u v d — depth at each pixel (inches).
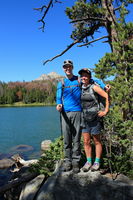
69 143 172.1
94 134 165.3
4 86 6712.6
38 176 199.3
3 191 220.1
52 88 5969.5
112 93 203.5
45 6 302.7
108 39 286.2
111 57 215.8
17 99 5659.5
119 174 171.6
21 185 219.9
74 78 170.4
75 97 167.3
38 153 556.1
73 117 166.9
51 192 155.3
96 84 165.0
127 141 181.2
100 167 181.3
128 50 211.2
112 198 146.2
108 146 188.1
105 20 275.0
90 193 151.0
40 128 1043.9
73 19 283.1
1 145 671.1
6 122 1358.3
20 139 773.9
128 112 203.0
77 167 170.6
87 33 306.3
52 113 2159.2
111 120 183.8
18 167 413.4
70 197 150.7
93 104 163.2
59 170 179.8
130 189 151.3
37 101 5383.9
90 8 265.0
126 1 273.3
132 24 220.2
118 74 217.0
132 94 203.5
